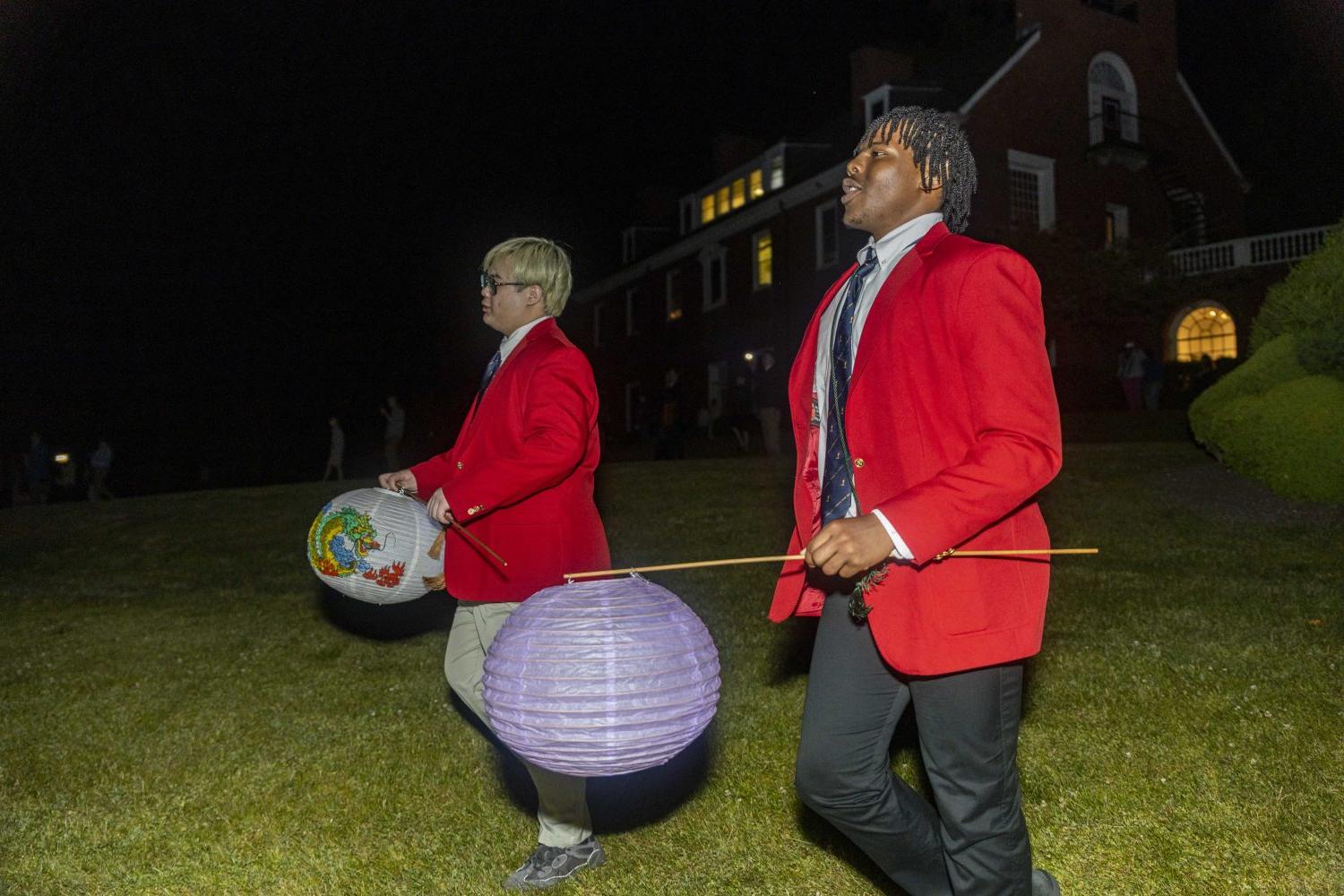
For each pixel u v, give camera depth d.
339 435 22.52
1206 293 23.55
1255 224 30.95
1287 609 5.70
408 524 3.45
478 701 3.30
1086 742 4.07
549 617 2.17
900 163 2.35
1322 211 29.30
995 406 2.00
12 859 3.63
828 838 3.41
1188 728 4.13
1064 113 25.31
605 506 11.34
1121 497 9.62
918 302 2.15
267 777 4.35
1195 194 26.72
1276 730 4.02
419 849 3.60
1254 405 9.30
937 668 2.07
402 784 4.18
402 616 7.16
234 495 14.55
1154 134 27.30
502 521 3.18
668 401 20.25
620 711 2.07
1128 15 27.47
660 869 3.28
